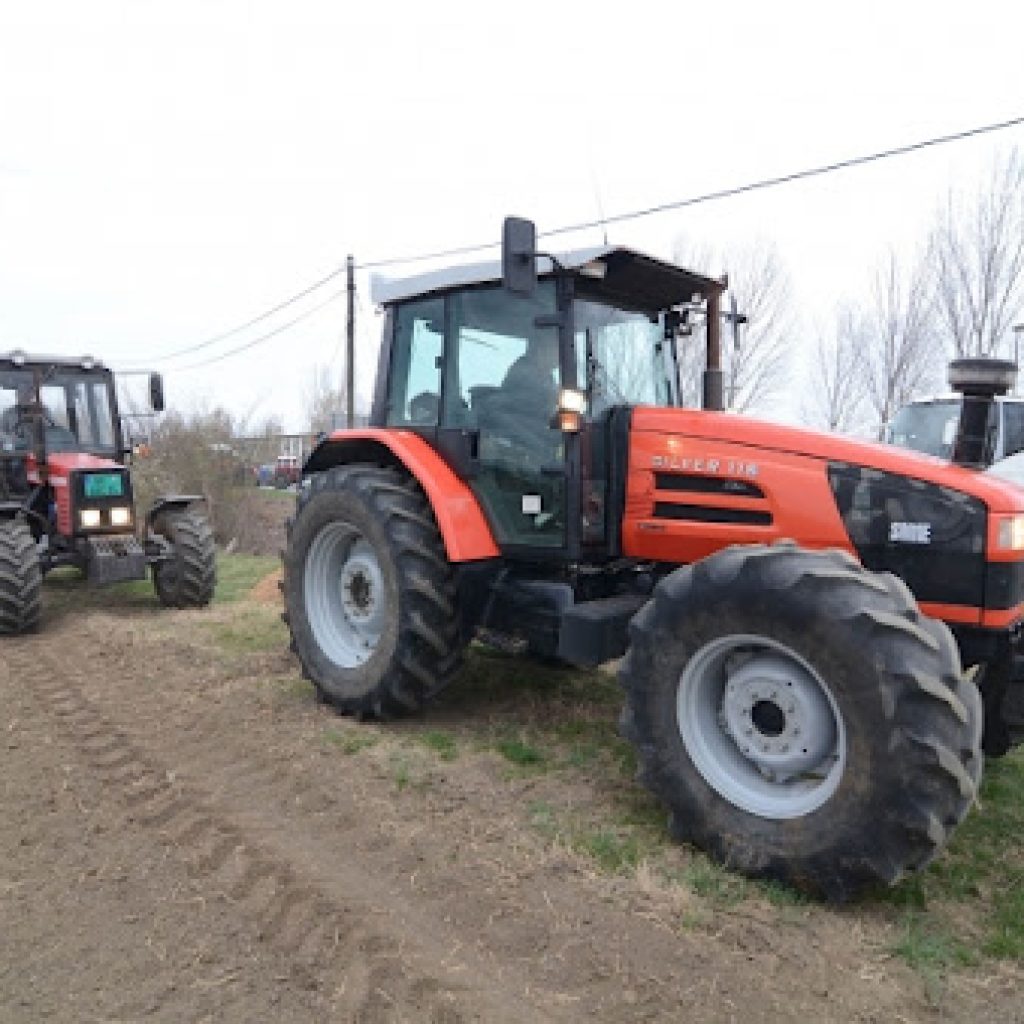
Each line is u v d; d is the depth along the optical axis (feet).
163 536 23.22
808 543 10.30
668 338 13.96
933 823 7.63
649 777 9.47
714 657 9.16
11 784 11.28
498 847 9.29
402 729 12.87
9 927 8.11
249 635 19.10
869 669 7.81
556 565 12.34
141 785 11.12
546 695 14.35
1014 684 9.96
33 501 22.70
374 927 7.86
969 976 7.36
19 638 19.98
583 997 6.98
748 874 8.70
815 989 7.09
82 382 25.50
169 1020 6.83
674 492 11.33
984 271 37.19
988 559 9.32
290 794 10.80
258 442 63.57
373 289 14.43
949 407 27.66
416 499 13.01
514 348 12.39
